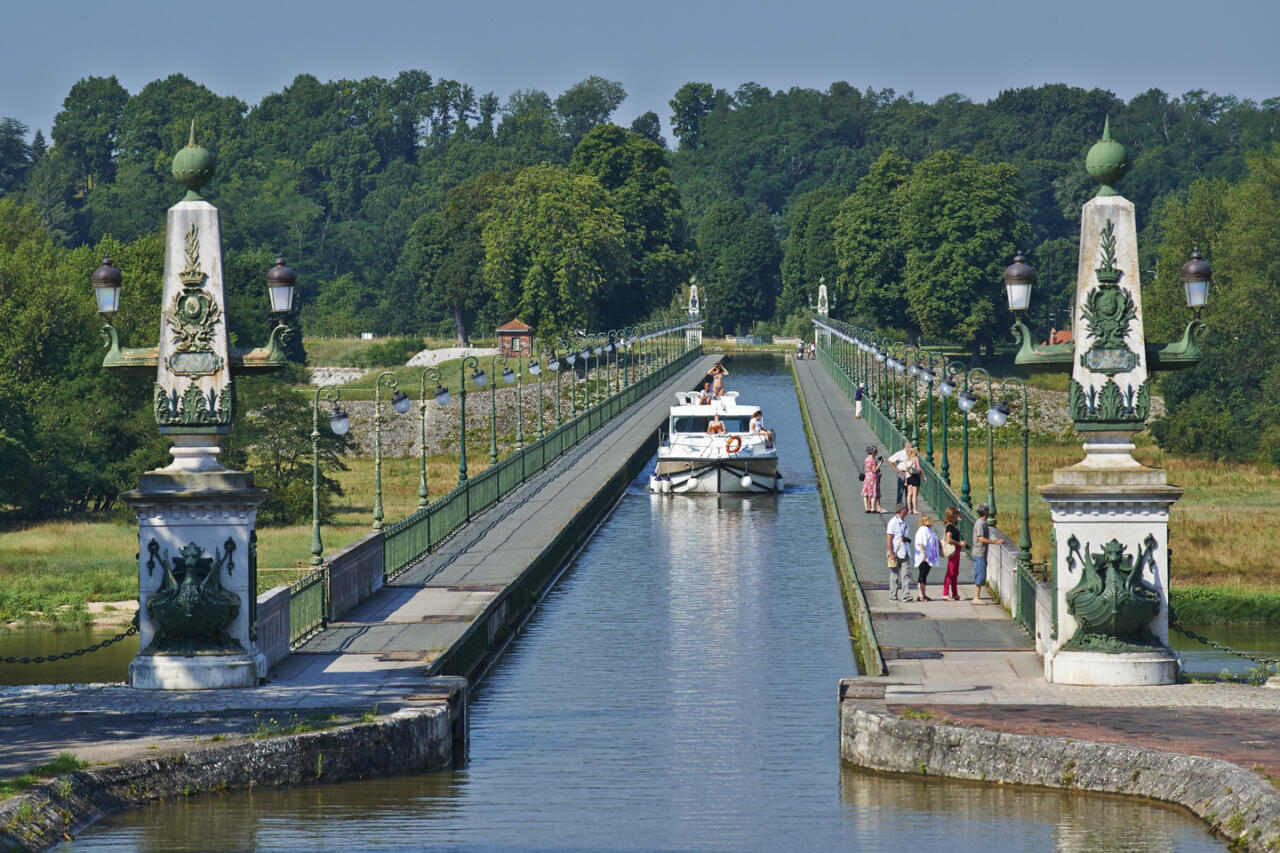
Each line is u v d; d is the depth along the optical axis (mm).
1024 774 77375
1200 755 72750
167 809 74312
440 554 159250
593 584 164125
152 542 93000
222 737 79625
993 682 92625
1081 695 87812
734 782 83938
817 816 75125
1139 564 90438
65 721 83750
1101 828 69875
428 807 77500
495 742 95875
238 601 93312
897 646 107438
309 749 79938
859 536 172875
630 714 104938
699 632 136875
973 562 135375
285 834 71000
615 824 74250
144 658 92938
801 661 124000
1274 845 63500
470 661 117188
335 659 103938
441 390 165625
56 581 169000
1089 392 90562
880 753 83125
